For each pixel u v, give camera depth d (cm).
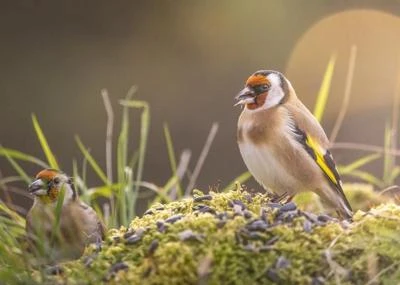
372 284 585
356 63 2034
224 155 1920
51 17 2039
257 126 802
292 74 2034
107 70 2033
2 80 1988
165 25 2056
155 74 2036
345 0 2039
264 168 807
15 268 623
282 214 630
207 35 2052
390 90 2016
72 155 1898
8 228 756
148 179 1873
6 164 1702
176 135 1953
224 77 2034
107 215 817
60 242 700
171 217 636
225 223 612
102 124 1953
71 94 1997
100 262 612
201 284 583
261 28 2036
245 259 592
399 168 943
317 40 2038
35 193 734
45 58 2023
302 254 596
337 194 815
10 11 2022
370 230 612
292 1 2039
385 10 2048
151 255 605
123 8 2058
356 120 1994
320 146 812
